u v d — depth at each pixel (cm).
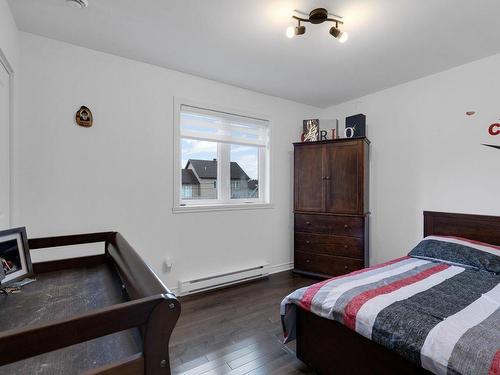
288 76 305
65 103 236
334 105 408
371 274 206
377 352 145
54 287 130
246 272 336
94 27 213
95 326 66
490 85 259
